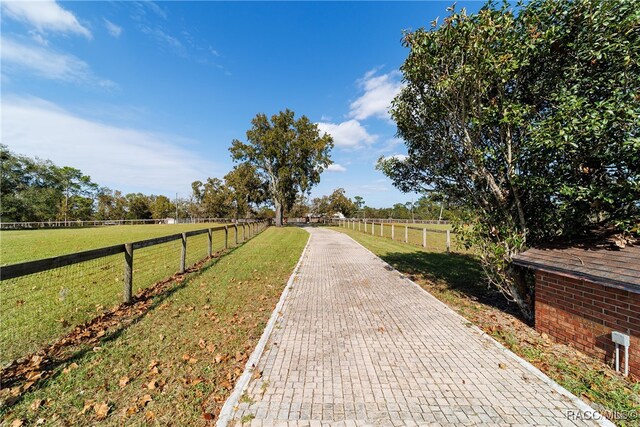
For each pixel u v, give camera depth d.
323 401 2.61
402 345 3.76
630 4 3.32
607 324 3.21
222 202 60.84
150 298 5.71
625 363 2.98
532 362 3.34
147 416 2.42
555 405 2.58
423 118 5.51
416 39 4.76
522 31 4.07
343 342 3.85
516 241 4.39
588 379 2.98
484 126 4.64
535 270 4.18
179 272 7.87
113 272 7.86
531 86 4.36
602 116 3.18
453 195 5.61
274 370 3.13
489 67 3.95
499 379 2.98
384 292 6.29
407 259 10.54
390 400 2.64
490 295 6.12
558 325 3.82
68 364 3.22
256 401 2.60
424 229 14.23
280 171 34.91
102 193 67.12
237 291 6.24
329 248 13.85
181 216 76.19
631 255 3.16
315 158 36.44
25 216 38.00
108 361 3.29
